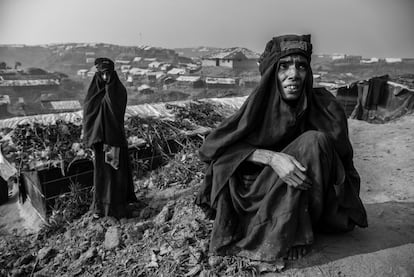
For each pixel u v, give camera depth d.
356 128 8.61
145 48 114.81
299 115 2.46
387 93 11.50
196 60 118.19
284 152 2.47
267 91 2.46
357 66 76.62
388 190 4.56
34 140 6.08
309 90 2.46
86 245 4.07
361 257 2.62
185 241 3.08
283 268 2.51
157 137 6.75
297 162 2.33
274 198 2.42
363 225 2.79
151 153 6.65
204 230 3.19
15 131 6.33
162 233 3.52
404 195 4.35
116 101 4.24
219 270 2.59
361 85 11.90
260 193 2.53
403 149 6.34
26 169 5.27
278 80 2.42
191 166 6.11
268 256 2.44
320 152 2.31
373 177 5.10
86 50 121.00
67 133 6.37
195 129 7.39
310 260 2.58
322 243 2.79
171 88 67.12
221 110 8.92
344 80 66.62
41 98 57.09
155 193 5.52
